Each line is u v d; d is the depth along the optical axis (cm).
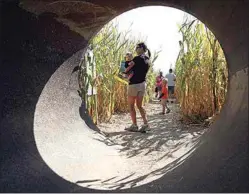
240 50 279
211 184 236
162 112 814
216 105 548
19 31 324
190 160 305
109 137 479
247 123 244
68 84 426
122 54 716
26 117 319
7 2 301
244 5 258
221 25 303
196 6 309
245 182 220
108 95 619
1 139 271
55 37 379
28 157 276
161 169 306
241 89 278
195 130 526
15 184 235
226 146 265
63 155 311
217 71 534
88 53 496
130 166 325
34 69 352
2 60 301
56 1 328
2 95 295
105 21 384
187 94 591
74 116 418
